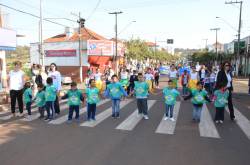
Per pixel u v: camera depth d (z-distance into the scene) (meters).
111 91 10.92
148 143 7.57
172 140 7.88
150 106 13.76
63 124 9.78
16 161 6.19
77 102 10.18
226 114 11.76
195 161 6.29
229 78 10.24
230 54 56.47
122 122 10.12
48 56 39.53
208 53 78.19
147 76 19.28
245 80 34.03
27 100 11.17
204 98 10.16
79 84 29.20
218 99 10.02
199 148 7.21
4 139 7.88
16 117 10.99
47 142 7.60
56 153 6.71
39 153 6.71
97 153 6.73
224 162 6.25
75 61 38.09
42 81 13.04
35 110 12.52
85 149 7.02
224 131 8.94
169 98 10.38
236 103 14.80
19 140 7.78
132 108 13.12
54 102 11.33
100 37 47.41
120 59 46.88
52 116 10.70
